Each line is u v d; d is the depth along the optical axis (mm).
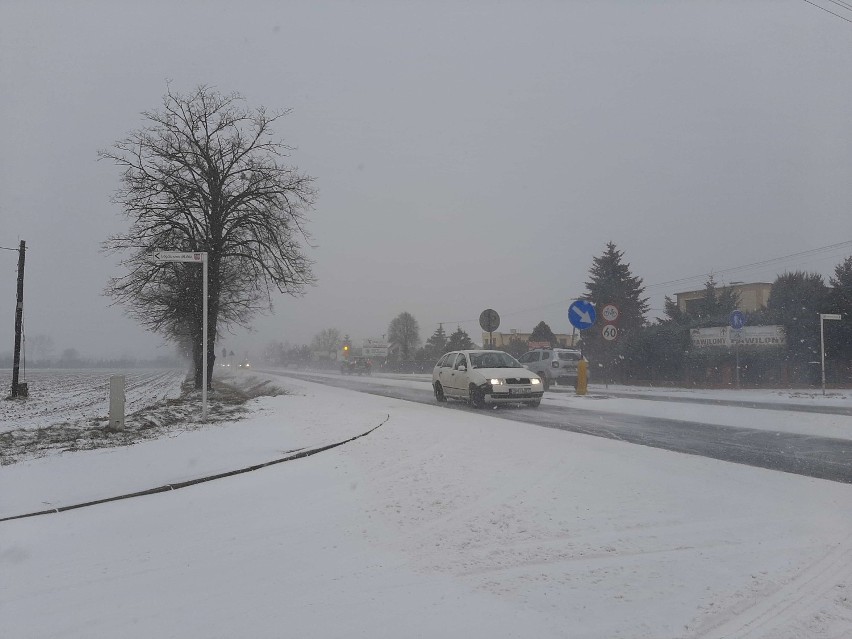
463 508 6766
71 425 15367
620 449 9977
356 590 4734
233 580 4988
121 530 6410
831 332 28750
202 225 27406
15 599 4715
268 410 17438
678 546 5586
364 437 11258
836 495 7180
